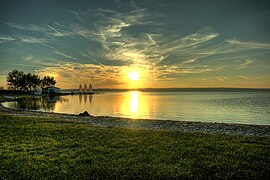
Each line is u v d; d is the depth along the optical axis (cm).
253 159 1122
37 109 6462
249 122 3984
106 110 6159
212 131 2308
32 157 1143
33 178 893
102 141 1505
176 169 987
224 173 944
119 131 1897
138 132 1852
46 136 1645
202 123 2995
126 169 983
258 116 4825
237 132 2266
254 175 926
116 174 928
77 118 3316
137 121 3105
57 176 916
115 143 1445
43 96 16812
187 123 2966
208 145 1399
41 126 2039
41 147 1334
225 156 1173
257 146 1395
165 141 1520
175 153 1224
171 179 893
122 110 6141
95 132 1838
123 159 1121
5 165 1025
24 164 1043
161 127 2556
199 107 7038
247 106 7375
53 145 1382
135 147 1351
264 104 8225
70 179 887
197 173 949
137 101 10788
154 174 927
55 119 2664
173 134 1777
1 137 1569
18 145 1363
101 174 934
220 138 1641
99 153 1229
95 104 8794
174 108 6700
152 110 6106
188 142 1484
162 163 1064
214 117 4675
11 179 885
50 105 8231
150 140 1541
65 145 1379
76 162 1080
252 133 2206
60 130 1877
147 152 1245
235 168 997
